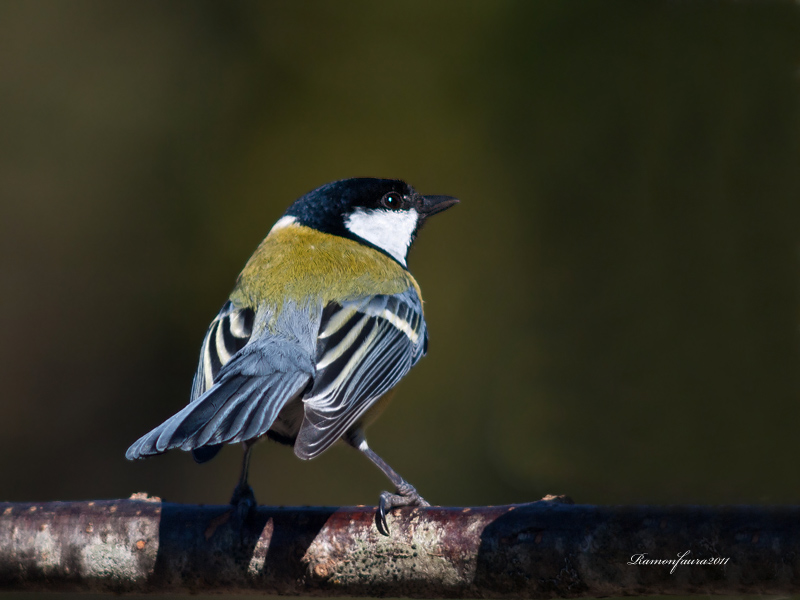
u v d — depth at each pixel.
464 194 12.69
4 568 5.28
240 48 14.57
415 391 11.80
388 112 13.52
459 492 11.18
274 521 4.94
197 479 12.44
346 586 4.79
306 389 5.73
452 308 12.12
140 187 14.21
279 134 13.95
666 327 10.51
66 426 13.16
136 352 13.59
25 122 14.41
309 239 7.05
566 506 4.49
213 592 5.05
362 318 6.21
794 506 4.03
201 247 13.79
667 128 11.45
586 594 4.36
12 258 13.74
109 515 5.22
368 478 11.69
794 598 4.06
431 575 4.64
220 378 5.44
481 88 13.30
